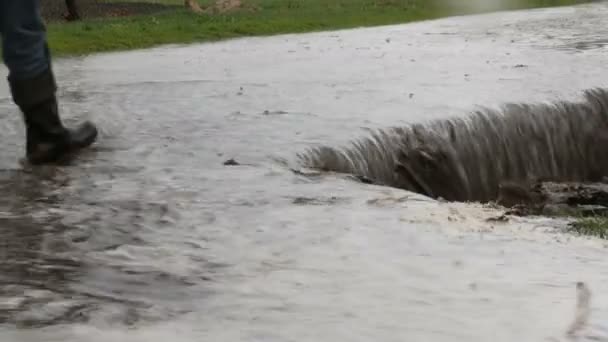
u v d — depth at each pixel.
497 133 17.56
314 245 8.38
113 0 64.38
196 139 14.33
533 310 6.49
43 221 9.36
